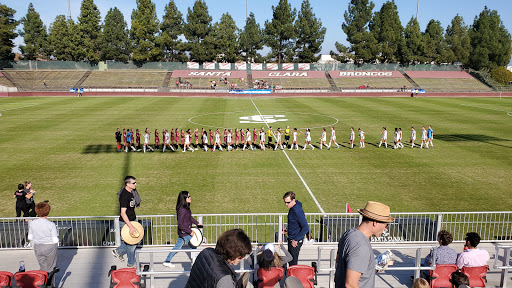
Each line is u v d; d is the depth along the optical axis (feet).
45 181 66.95
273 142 102.06
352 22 308.40
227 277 11.62
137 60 294.25
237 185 65.67
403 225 38.75
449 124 129.90
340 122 132.87
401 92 241.76
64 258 33.12
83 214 52.65
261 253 24.36
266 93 237.04
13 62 272.31
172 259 32.48
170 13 300.40
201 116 142.72
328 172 74.08
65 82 260.42
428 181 68.49
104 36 285.02
